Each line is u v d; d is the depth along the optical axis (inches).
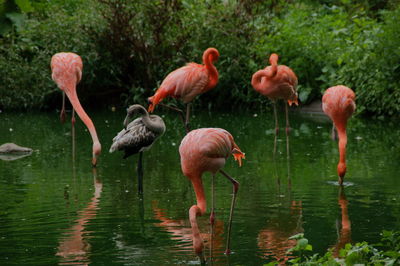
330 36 719.1
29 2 729.6
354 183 358.0
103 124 601.0
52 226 282.8
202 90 462.9
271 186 354.9
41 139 518.6
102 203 322.0
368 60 647.1
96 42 727.7
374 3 857.5
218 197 332.8
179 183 365.4
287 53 714.2
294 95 475.2
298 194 336.5
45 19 781.3
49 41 728.3
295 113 684.7
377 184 354.3
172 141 510.3
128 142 344.5
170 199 330.3
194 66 466.0
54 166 413.1
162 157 442.0
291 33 709.3
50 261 238.8
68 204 319.9
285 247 253.4
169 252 248.2
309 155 442.0
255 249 251.3
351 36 723.4
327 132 544.4
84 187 355.9
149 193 342.6
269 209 308.7
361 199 323.9
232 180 254.4
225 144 254.5
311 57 699.4
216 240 263.3
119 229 278.7
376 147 469.1
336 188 347.6
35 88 707.4
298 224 284.2
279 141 500.7
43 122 618.2
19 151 461.7
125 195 338.3
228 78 710.5
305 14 759.7
